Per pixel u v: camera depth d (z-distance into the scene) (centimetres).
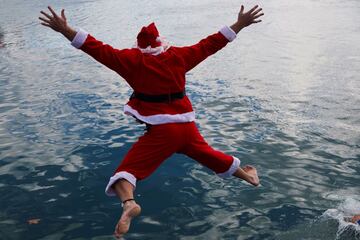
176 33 1352
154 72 296
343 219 391
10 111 719
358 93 753
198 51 313
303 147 551
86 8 2083
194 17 1678
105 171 501
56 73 968
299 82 831
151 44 304
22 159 538
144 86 297
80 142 586
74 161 529
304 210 411
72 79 912
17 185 473
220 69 954
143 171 297
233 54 1101
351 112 666
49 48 1245
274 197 436
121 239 372
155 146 297
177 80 302
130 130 623
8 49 1251
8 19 1811
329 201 425
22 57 1142
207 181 473
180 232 381
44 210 422
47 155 548
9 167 517
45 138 602
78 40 288
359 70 901
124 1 2330
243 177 329
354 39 1214
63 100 770
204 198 438
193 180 476
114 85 859
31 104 752
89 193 453
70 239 374
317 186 455
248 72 920
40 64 1059
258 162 512
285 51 1111
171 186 464
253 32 1391
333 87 793
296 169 494
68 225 395
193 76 902
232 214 407
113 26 1552
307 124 624
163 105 299
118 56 293
